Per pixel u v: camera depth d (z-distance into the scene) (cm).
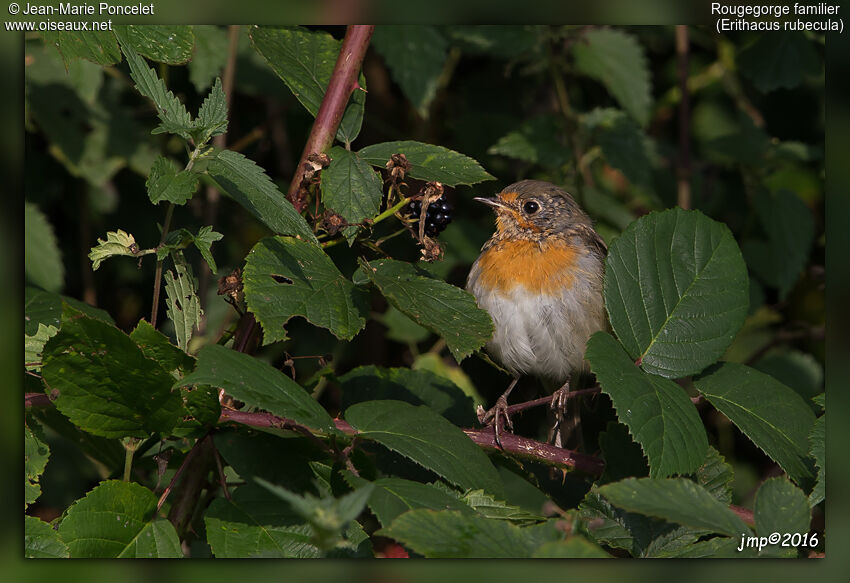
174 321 521
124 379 471
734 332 555
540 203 858
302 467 501
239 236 1096
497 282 851
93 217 1038
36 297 664
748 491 1042
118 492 466
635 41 1015
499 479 505
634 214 1173
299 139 1158
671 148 1202
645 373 529
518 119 1159
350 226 532
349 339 497
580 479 677
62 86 925
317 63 603
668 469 475
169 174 479
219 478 528
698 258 568
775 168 1106
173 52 565
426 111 927
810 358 1083
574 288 830
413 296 523
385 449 643
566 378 853
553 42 991
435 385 718
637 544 532
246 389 433
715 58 1239
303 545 461
